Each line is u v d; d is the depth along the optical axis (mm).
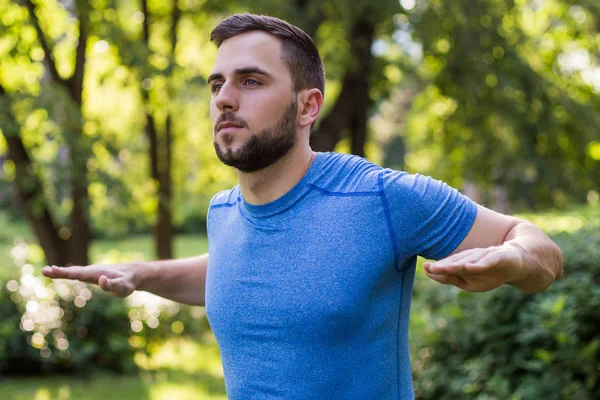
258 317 1724
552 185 9438
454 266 1409
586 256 3811
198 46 10758
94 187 8555
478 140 10086
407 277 1748
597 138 9523
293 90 1709
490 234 1669
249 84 1690
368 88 9188
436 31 8539
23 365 6977
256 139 1679
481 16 8883
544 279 1598
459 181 10828
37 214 8078
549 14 10367
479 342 3939
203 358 7953
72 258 8500
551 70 10305
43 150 8438
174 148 11133
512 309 3793
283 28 1717
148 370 7340
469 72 8789
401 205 1659
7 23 8008
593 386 3514
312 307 1656
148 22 9156
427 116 11156
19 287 7008
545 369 3611
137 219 9172
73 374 7051
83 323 7016
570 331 3449
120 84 8492
